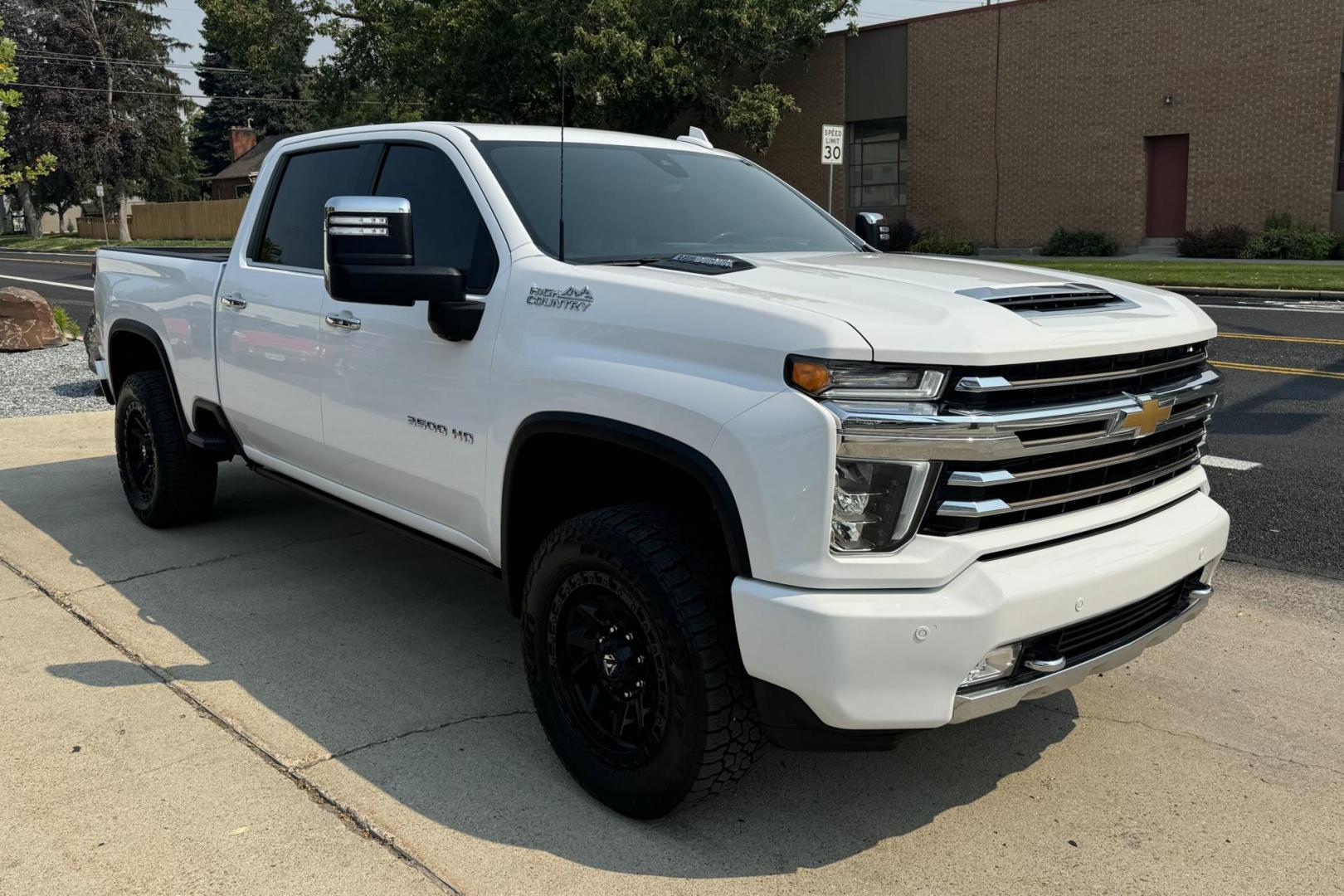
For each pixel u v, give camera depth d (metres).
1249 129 22.03
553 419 3.07
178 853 2.84
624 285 3.04
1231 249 22.06
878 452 2.51
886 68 27.38
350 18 30.92
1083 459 2.79
